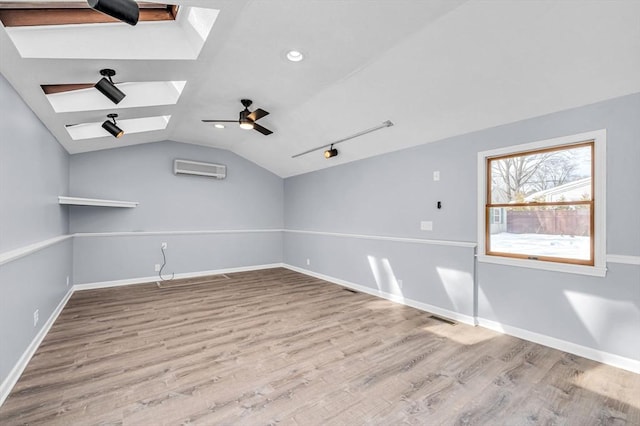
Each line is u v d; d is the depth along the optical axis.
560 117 2.77
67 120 3.23
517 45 2.29
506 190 3.25
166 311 3.84
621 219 2.45
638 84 2.30
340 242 5.41
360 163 5.01
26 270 2.52
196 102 3.77
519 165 3.15
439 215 3.81
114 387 2.15
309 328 3.29
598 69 2.29
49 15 1.92
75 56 2.10
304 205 6.41
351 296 4.62
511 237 3.21
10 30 1.93
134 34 2.29
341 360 2.57
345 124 4.07
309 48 2.56
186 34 2.48
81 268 4.82
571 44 2.17
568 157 2.81
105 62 2.24
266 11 2.09
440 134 3.68
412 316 3.70
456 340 2.99
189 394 2.07
